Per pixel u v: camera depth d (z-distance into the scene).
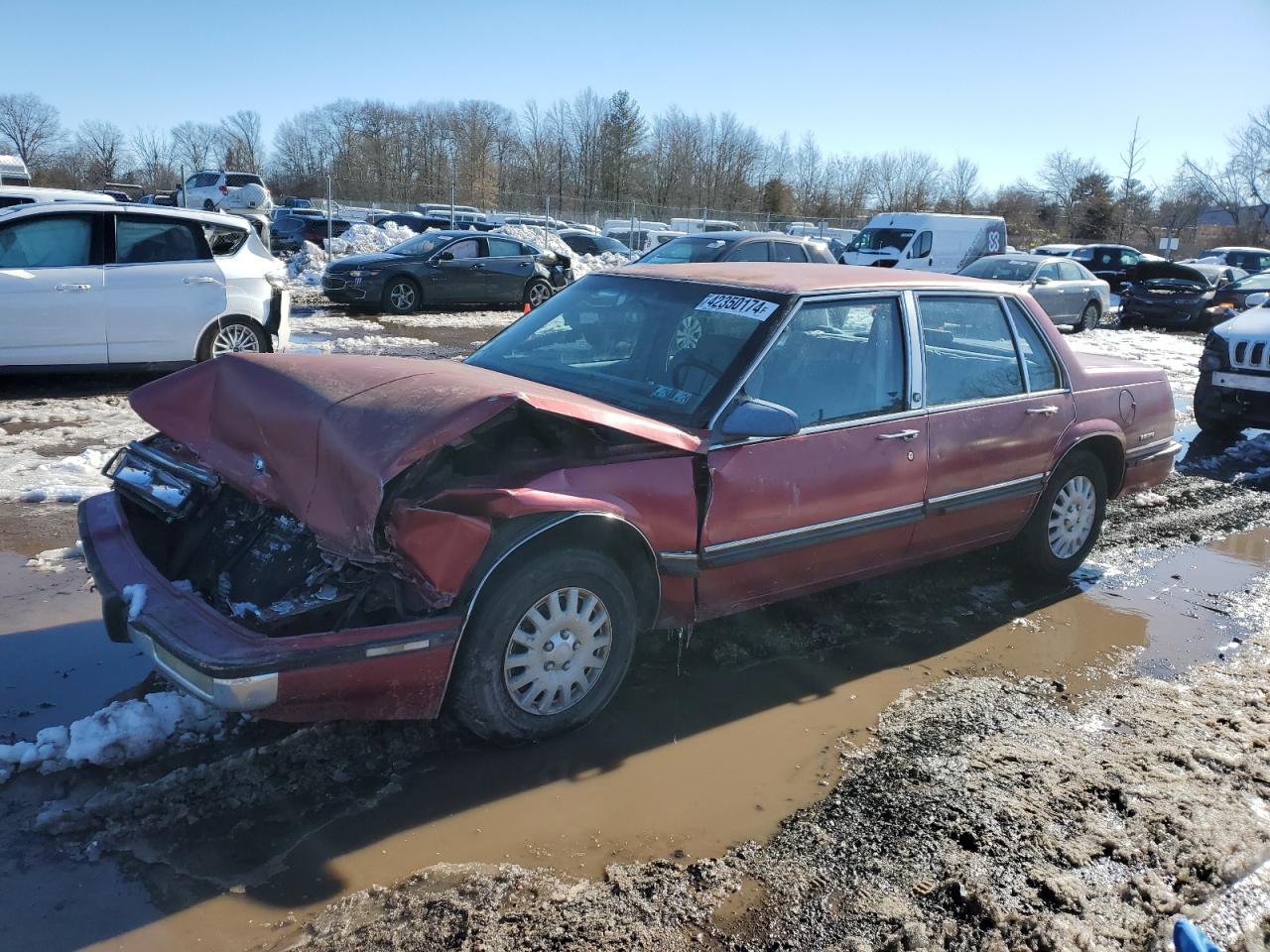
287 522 3.57
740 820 3.11
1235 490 7.87
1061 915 2.72
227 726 3.41
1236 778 3.49
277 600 3.35
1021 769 3.48
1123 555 6.04
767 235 14.00
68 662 3.86
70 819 2.89
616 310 4.50
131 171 68.19
